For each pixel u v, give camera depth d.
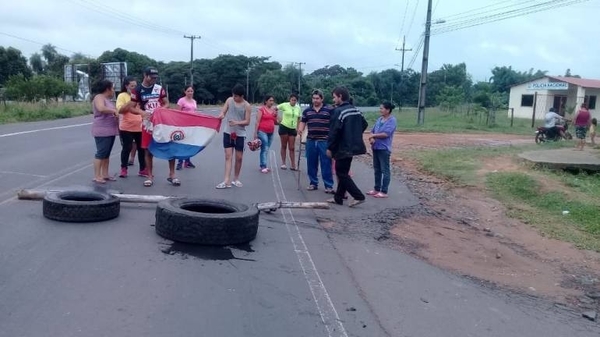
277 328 4.42
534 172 13.00
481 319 5.06
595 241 8.41
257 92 98.12
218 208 7.15
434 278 6.09
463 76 88.31
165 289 5.01
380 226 8.09
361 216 8.58
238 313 4.63
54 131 20.34
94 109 9.38
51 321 4.21
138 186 9.55
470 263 6.91
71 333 4.04
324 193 10.23
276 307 4.83
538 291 6.16
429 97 88.44
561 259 7.57
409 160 16.48
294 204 8.29
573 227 9.12
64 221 6.90
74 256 5.71
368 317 4.81
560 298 6.01
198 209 7.21
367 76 90.50
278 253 6.36
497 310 5.36
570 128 32.44
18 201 7.84
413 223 8.52
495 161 15.03
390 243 7.31
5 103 30.84
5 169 10.70
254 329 4.36
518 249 7.88
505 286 6.19
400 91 87.06
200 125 9.53
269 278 5.53
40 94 38.16
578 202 10.22
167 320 4.38
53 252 5.79
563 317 5.41
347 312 4.88
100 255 5.79
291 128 12.88
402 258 6.70
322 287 5.42
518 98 45.56
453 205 10.30
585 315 5.45
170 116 9.35
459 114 46.84
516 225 9.12
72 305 4.52
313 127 10.15
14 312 4.34
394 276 5.99
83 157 13.03
